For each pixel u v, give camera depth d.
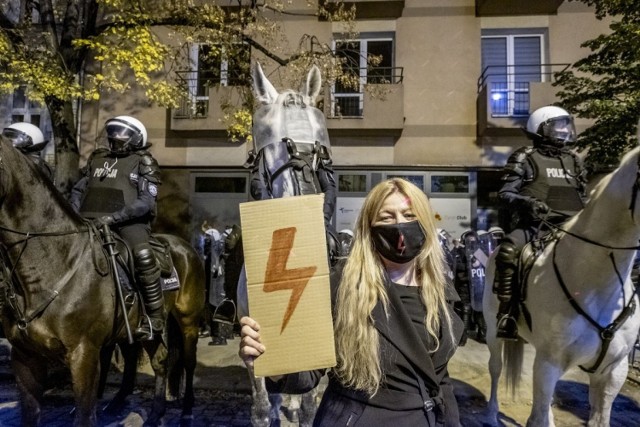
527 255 3.49
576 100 8.39
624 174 2.77
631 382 5.59
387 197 1.68
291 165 3.28
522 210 3.61
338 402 1.57
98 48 7.38
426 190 12.05
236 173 12.47
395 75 12.36
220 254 8.77
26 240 3.06
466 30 12.41
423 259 1.66
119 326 3.55
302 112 3.58
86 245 3.38
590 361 3.07
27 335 3.02
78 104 12.52
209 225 12.18
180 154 12.57
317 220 1.55
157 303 3.79
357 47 12.73
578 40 12.14
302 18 12.59
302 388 1.59
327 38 12.55
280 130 3.48
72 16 8.66
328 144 3.64
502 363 4.36
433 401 1.50
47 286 3.10
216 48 9.34
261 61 10.38
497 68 12.44
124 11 7.99
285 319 1.51
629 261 2.89
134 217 3.77
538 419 3.10
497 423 4.41
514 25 12.31
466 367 6.29
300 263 1.54
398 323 1.55
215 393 5.27
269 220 1.55
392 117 11.91
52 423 4.39
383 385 1.52
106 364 4.93
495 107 12.33
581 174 3.81
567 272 3.08
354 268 1.62
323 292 1.53
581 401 5.04
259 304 1.52
